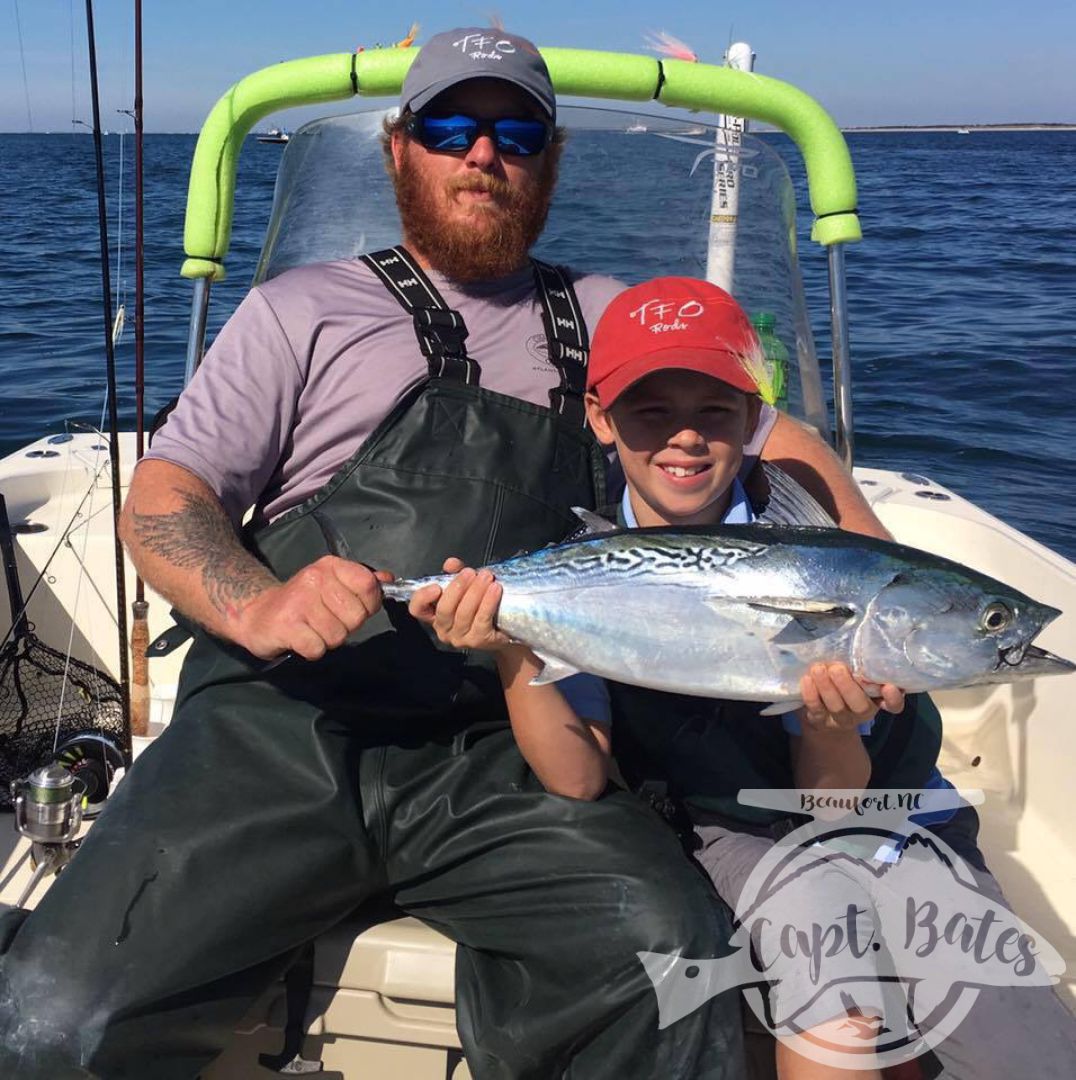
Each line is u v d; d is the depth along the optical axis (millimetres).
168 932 1914
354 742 2238
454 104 2449
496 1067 1983
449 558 2299
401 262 2605
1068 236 20625
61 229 17438
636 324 2240
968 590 1928
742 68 3379
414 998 2129
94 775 3062
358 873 2145
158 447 2389
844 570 1956
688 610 1993
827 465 2654
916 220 24281
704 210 3258
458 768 2211
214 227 3197
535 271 2705
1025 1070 1936
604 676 2039
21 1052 1804
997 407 8664
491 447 2357
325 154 3221
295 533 2373
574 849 2061
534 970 2035
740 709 2264
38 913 1936
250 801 2086
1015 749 3297
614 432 2336
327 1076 2195
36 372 8617
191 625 2365
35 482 4023
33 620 3680
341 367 2461
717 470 2262
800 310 3348
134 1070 1862
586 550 2049
